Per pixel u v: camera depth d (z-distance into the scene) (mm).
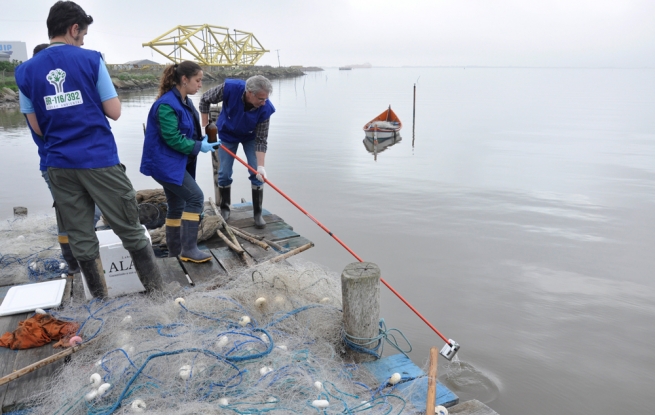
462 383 4418
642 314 5730
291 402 2400
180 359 2598
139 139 17859
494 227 8922
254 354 2648
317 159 15719
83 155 2859
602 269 7051
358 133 22312
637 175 13328
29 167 13109
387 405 2584
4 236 4988
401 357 3158
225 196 5395
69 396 2406
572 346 5039
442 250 7758
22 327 2916
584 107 37094
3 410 2391
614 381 4512
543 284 6488
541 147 18172
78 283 3756
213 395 2455
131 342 2801
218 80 74500
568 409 4090
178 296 3463
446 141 19766
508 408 4133
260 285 3498
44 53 2773
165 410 2291
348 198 10898
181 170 3775
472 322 5488
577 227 8969
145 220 5160
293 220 9266
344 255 7508
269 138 20469
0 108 28266
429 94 54375
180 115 3623
